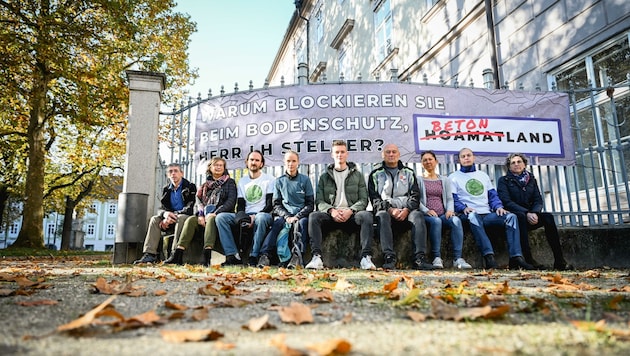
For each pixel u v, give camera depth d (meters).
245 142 6.05
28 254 11.83
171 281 3.27
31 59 12.30
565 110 6.25
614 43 6.27
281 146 5.95
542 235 5.45
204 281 3.27
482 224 5.08
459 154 5.75
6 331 1.51
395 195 5.25
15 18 12.94
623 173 5.55
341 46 18.91
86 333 1.47
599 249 5.42
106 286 2.63
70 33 11.99
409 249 5.26
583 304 2.01
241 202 5.52
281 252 4.96
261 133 6.02
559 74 7.31
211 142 6.17
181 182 5.89
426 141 5.96
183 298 2.36
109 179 25.28
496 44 8.64
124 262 5.75
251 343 1.33
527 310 1.87
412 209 5.09
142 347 1.29
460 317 1.67
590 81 6.59
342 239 5.22
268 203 5.41
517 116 6.17
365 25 16.33
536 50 7.69
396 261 5.19
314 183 5.93
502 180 5.39
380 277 3.61
